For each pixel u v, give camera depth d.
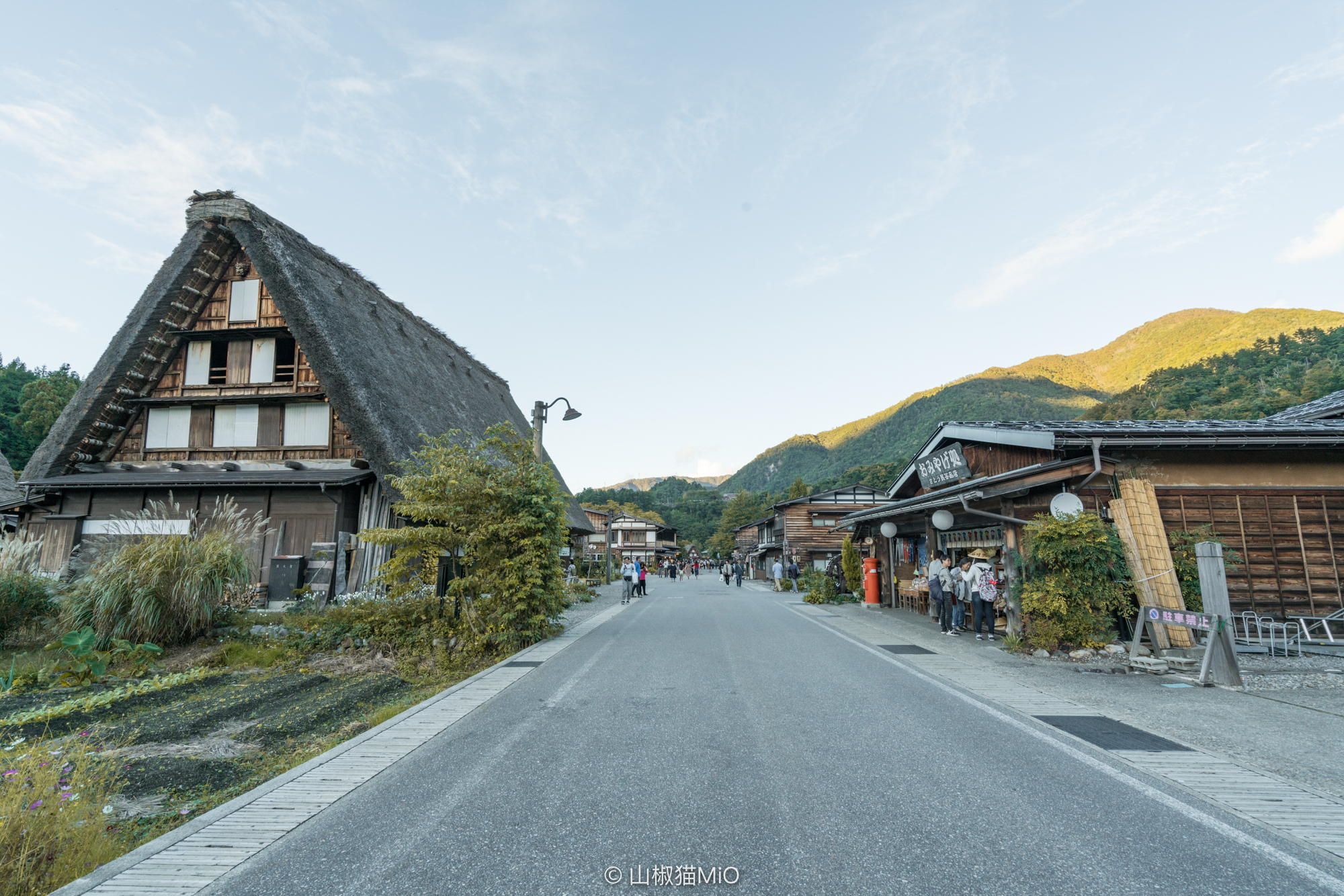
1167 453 10.44
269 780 4.91
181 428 17.16
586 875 3.00
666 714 5.98
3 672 8.50
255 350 17.28
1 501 19.50
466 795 4.06
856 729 5.45
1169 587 9.16
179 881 3.03
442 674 9.06
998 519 10.72
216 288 17.80
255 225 16.39
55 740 6.04
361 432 14.88
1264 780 4.21
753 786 4.13
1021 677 7.69
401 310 23.05
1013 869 3.02
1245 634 9.57
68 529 15.30
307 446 16.61
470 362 28.89
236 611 11.38
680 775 4.34
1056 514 9.74
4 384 47.19
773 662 8.79
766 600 22.89
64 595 10.11
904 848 3.25
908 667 8.39
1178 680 7.46
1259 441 10.07
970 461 13.70
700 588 34.16
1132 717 5.85
